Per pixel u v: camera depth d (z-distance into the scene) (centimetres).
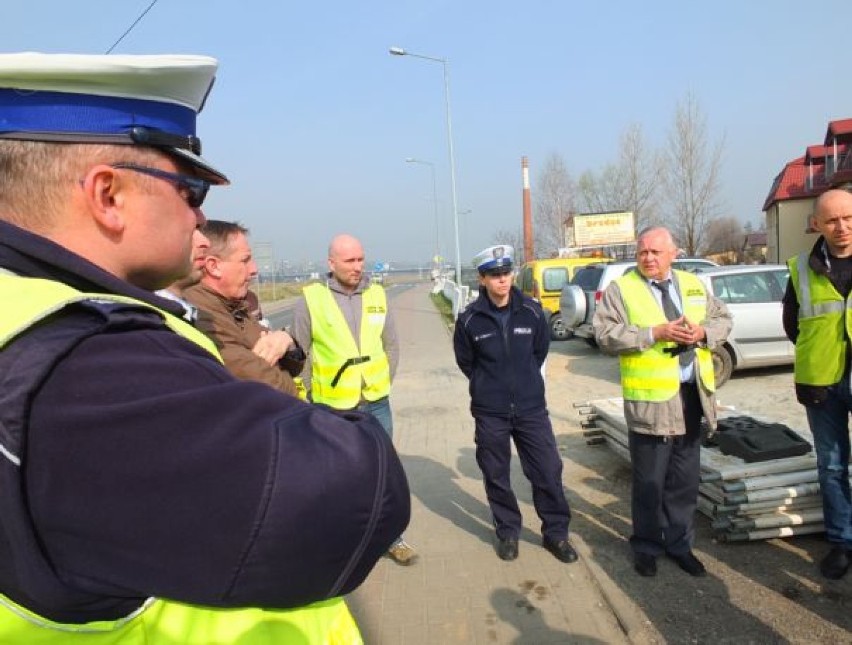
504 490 383
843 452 330
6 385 62
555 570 358
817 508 368
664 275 352
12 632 67
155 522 62
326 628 101
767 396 752
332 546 68
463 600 330
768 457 375
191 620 80
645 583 335
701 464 384
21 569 64
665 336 323
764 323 826
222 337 231
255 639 86
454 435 674
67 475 62
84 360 65
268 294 4834
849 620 289
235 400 68
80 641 70
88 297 71
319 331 376
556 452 383
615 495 468
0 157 79
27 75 76
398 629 305
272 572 65
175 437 63
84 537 62
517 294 394
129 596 69
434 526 434
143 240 86
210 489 62
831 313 321
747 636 282
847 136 2756
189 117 91
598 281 1088
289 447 67
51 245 76
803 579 327
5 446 61
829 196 316
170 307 93
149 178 85
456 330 398
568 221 3092
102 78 79
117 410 62
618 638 288
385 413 396
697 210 2575
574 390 865
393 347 410
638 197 3050
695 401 341
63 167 79
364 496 70
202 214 105
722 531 373
